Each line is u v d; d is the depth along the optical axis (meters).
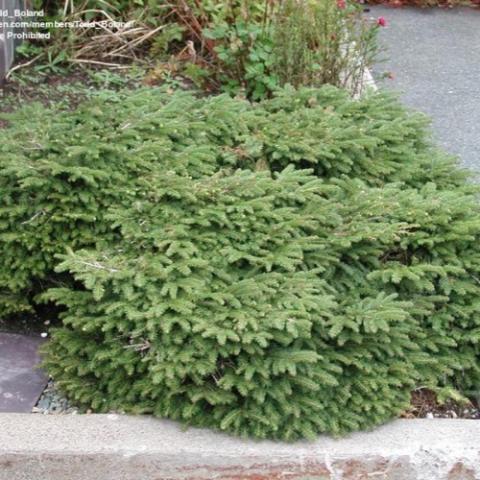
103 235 3.47
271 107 4.35
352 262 3.52
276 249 3.37
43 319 3.80
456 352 3.54
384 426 3.24
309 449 3.08
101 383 3.31
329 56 4.98
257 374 3.03
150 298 3.06
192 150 3.77
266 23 5.11
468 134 5.75
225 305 3.10
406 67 6.85
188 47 5.24
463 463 3.12
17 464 3.02
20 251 3.49
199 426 3.14
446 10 8.37
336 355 3.19
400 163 4.06
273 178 3.95
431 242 3.51
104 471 3.05
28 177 3.39
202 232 3.38
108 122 3.83
